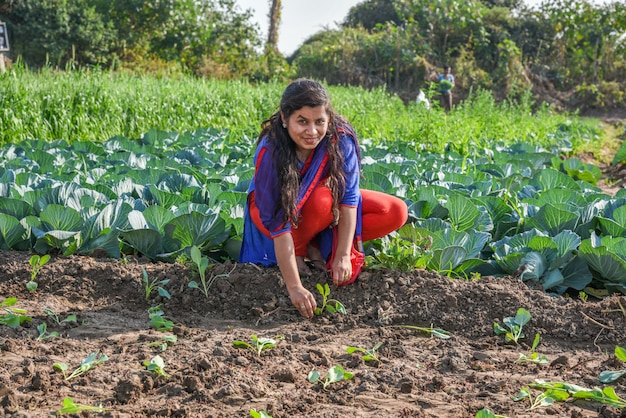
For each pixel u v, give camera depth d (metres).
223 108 13.34
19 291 3.75
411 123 11.73
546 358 3.12
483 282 3.77
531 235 4.30
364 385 2.81
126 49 24.61
